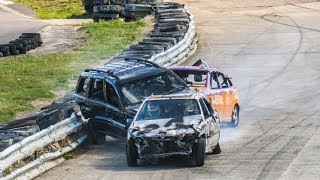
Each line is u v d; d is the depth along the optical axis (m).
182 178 41.12
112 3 143.12
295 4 151.38
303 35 111.75
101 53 99.50
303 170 42.47
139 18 136.62
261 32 116.12
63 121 50.66
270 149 49.09
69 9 166.25
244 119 62.50
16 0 178.38
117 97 51.09
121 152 50.12
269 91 75.81
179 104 46.91
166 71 54.28
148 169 44.06
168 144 43.78
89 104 53.38
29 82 78.75
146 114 46.69
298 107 67.19
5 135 46.25
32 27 132.00
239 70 87.50
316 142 51.03
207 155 47.72
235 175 41.59
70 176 43.44
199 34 115.50
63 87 76.50
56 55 98.62
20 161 44.09
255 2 155.50
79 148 51.53
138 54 81.00
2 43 113.56
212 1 158.50
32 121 48.88
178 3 144.88
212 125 46.34
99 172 44.00
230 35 113.75
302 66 89.00
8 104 67.19
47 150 47.66
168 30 99.94
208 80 56.41
